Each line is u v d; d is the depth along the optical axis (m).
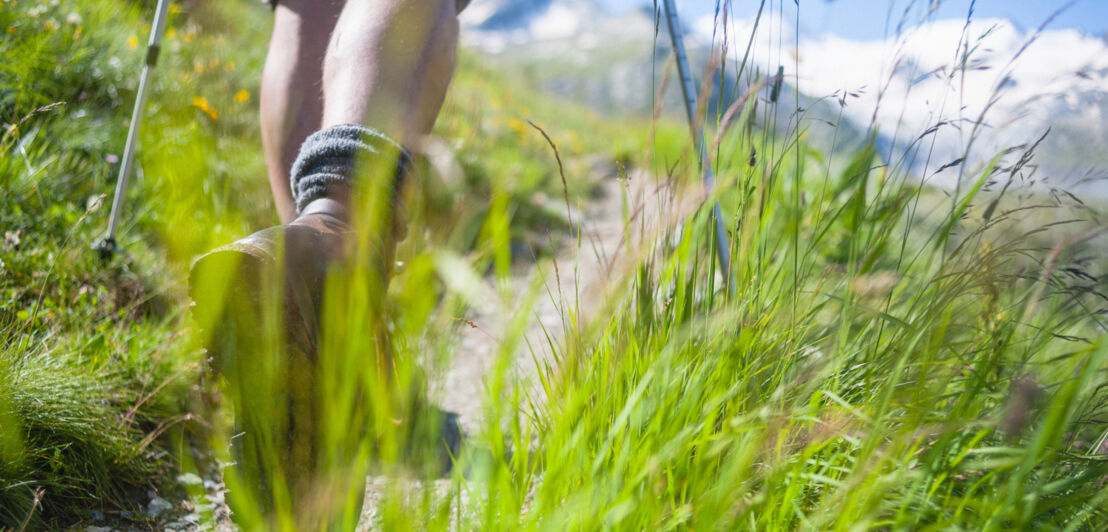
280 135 1.72
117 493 1.85
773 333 1.41
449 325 1.05
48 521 1.70
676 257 1.33
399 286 1.67
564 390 1.25
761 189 1.41
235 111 4.23
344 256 1.34
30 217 2.66
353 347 1.09
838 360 1.23
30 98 3.33
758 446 1.06
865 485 1.04
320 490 1.14
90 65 3.72
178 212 2.92
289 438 1.25
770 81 1.24
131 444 1.93
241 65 5.16
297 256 1.29
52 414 1.81
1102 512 1.13
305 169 1.52
